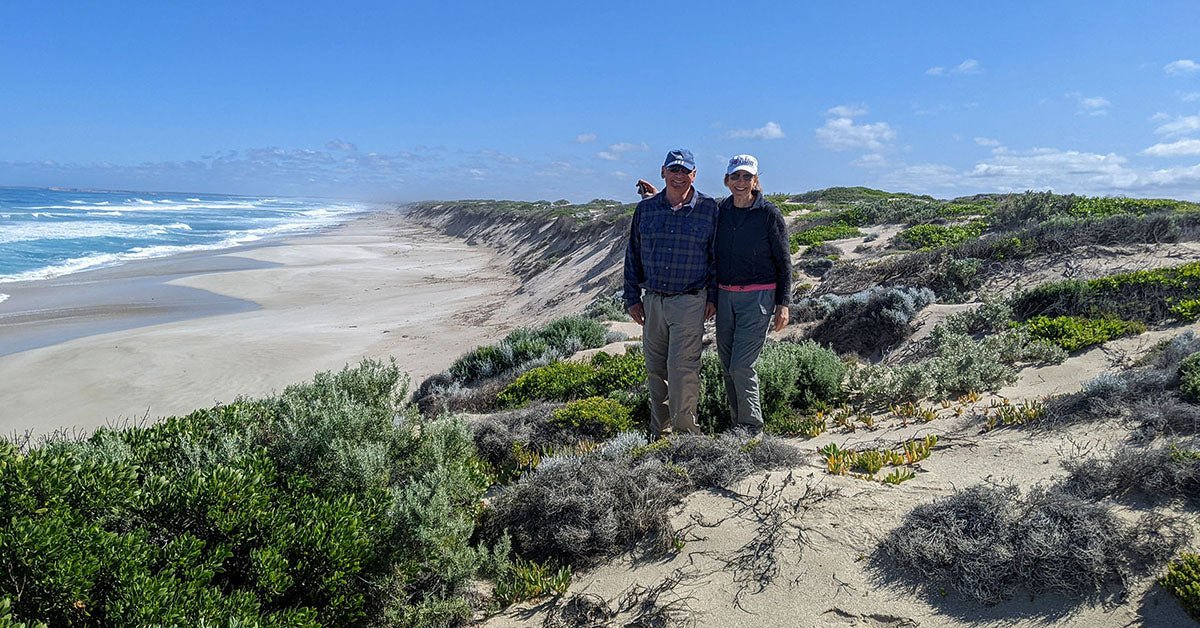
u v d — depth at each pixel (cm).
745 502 398
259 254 3947
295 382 1409
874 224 1964
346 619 313
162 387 1377
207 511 316
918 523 346
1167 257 1027
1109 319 755
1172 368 493
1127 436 419
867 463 430
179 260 3569
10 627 235
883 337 941
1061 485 370
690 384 520
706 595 330
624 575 359
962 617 298
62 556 268
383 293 2750
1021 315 858
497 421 635
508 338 1346
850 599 315
